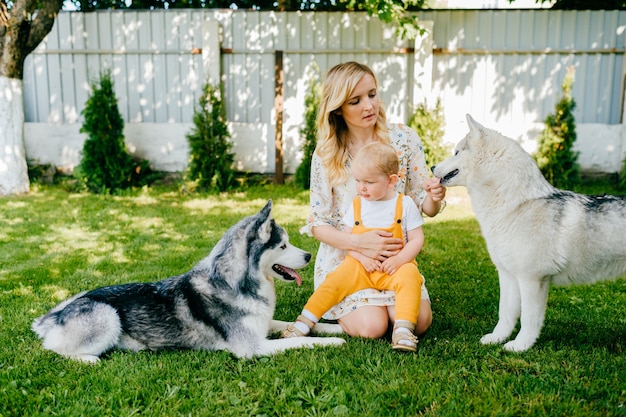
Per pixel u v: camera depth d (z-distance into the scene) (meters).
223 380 2.89
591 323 3.79
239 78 10.92
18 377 2.93
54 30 10.84
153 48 10.84
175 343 3.30
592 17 10.30
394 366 2.99
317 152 3.68
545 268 3.20
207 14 10.70
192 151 9.92
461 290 4.63
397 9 9.32
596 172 10.57
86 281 4.77
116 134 9.82
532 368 3.00
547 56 10.52
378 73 10.84
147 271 5.05
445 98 10.87
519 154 3.22
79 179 9.89
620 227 3.06
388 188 3.39
